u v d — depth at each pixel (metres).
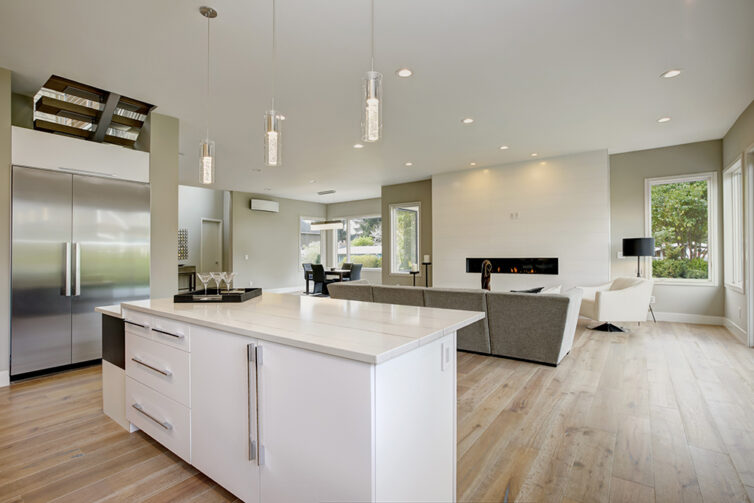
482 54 2.94
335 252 11.61
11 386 3.10
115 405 2.44
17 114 3.58
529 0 2.31
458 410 2.62
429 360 1.46
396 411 1.26
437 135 4.95
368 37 2.70
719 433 2.26
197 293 2.48
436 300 4.10
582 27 2.60
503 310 3.80
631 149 5.71
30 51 2.86
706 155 5.34
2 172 3.11
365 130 1.97
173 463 1.97
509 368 3.55
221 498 1.69
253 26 2.55
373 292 4.50
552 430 2.32
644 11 2.43
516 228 6.42
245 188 9.02
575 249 5.89
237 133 4.79
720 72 3.27
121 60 2.99
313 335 1.39
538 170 6.22
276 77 3.30
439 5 2.35
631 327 5.32
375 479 1.17
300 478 1.36
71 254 3.43
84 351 3.53
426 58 3.00
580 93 3.67
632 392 2.93
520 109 4.07
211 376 1.69
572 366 3.60
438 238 7.28
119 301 3.72
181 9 2.36
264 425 1.48
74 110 3.59
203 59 2.99
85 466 1.94
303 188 9.05
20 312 3.18
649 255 5.17
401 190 8.49
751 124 3.98
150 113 4.04
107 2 2.29
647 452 2.05
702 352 4.02
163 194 4.10
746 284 4.29
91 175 3.57
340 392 1.23
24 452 2.08
